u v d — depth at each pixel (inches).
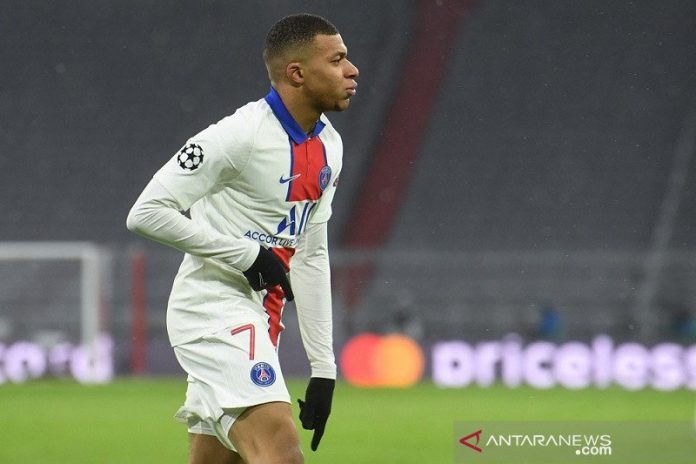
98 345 2768.2
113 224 3376.0
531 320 2913.4
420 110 3666.3
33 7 3828.7
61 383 2630.4
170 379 2748.5
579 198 3449.8
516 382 2696.9
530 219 3412.9
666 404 1916.8
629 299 2893.7
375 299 2933.1
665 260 2886.3
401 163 3540.8
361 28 3836.1
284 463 578.9
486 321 2957.7
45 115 3607.3
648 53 3740.2
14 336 2915.8
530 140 3587.6
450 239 3371.1
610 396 2146.9
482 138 3599.9
